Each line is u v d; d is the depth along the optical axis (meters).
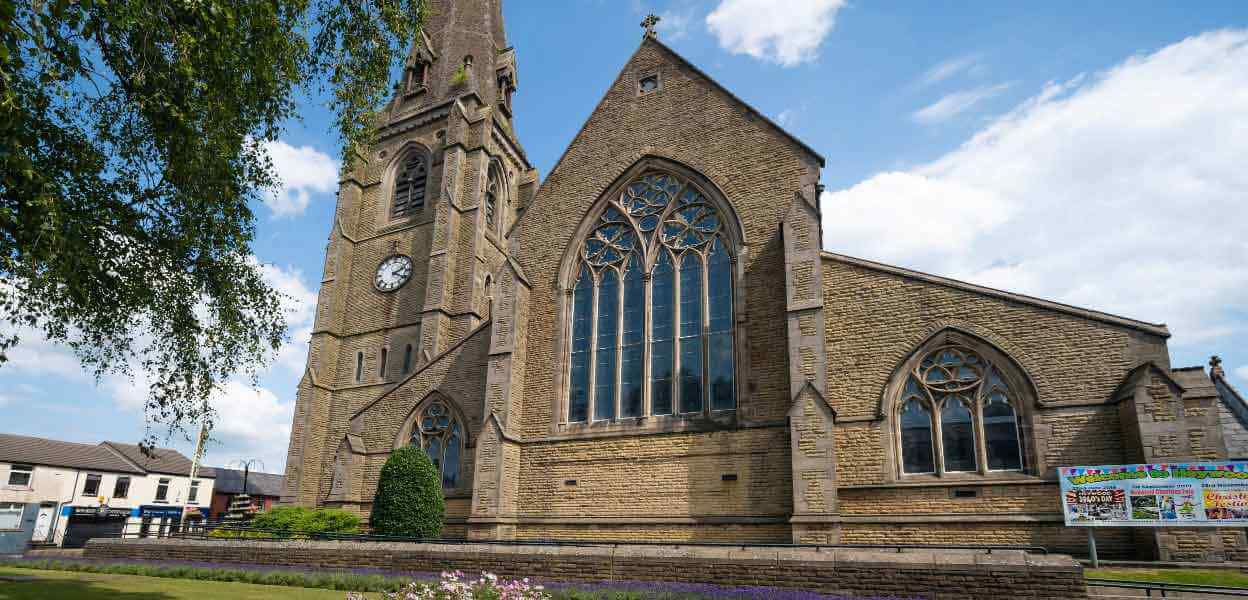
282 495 38.00
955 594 14.36
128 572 21.86
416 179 46.84
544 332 28.44
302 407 40.03
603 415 26.38
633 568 17.33
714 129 28.12
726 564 16.47
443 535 27.36
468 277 41.59
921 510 20.72
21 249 12.32
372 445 31.27
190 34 13.38
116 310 15.67
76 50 12.33
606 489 24.98
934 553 15.09
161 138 14.20
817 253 23.47
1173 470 16.77
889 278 23.34
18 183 11.95
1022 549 16.25
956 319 22.16
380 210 46.53
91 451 63.28
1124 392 19.30
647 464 24.69
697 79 29.36
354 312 43.81
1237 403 24.70
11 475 55.47
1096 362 20.22
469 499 27.78
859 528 20.97
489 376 27.52
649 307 26.95
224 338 17.08
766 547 16.89
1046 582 13.80
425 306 40.38
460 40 52.44
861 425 22.19
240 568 20.97
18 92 11.77
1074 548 19.09
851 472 21.80
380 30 18.41
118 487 62.81
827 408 21.42
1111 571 16.73
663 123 29.34
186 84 13.65
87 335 15.77
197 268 16.23
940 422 21.50
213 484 72.25
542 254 29.77
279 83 15.91
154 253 15.38
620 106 30.69
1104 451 19.47
